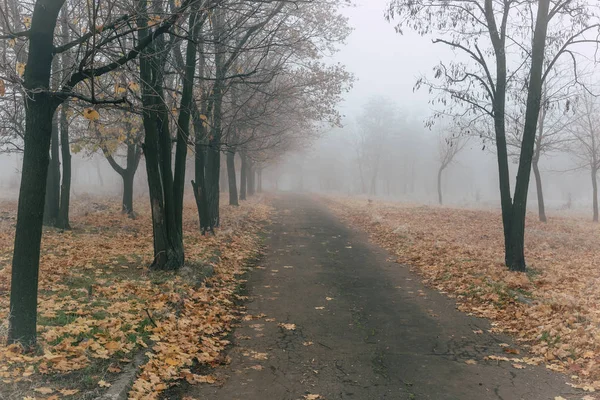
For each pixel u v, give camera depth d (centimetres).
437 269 1161
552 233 2008
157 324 652
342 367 589
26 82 542
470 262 1189
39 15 541
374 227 2133
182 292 846
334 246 1623
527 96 1161
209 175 1816
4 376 446
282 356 624
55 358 496
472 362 609
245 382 538
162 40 1005
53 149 1585
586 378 547
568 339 653
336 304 891
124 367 516
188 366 570
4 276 836
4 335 534
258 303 893
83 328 592
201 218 1630
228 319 772
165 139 1034
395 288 1024
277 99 1670
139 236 1492
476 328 755
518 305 842
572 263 1302
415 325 768
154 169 1018
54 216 1584
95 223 1739
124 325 632
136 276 950
